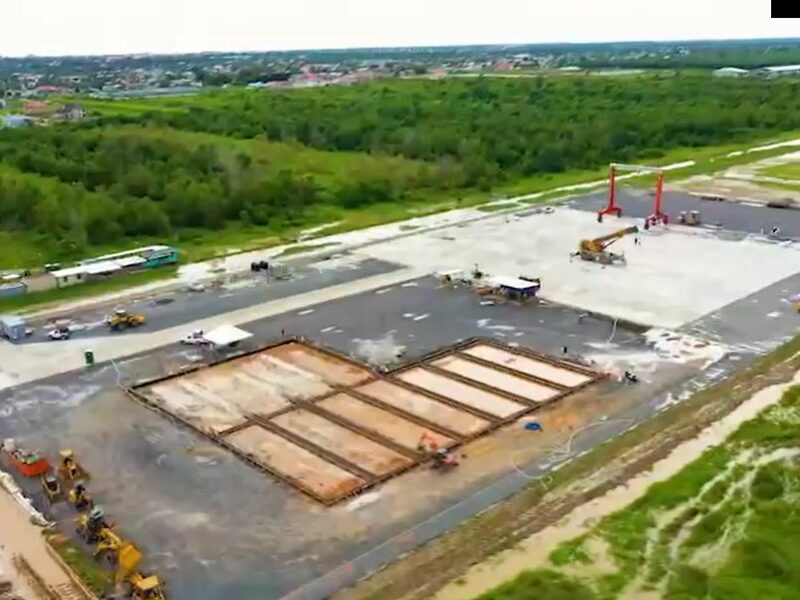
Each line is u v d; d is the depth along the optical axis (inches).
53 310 2284.7
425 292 2369.6
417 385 1771.7
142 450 1510.8
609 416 1603.1
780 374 1771.7
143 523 1282.0
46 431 1585.9
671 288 2359.7
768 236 2906.0
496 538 1223.5
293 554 1198.3
